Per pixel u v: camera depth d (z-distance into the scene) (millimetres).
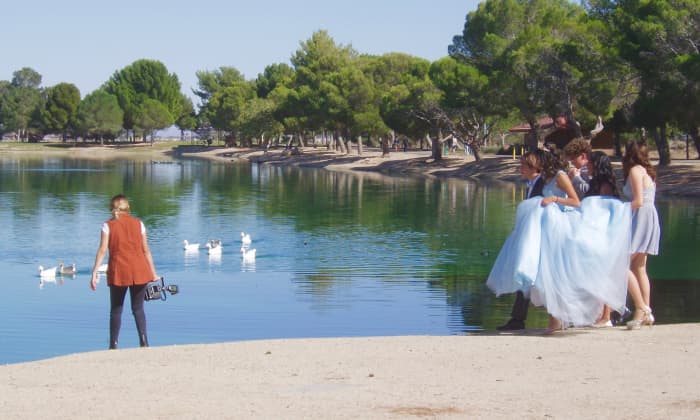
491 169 75812
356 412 7141
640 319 11547
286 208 45250
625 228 11055
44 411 7395
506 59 64812
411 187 61625
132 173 83562
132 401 7719
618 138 74875
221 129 161000
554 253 11023
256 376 8805
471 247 29484
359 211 43188
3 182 67375
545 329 11883
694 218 37531
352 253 28078
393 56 103125
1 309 19125
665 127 60469
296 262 26172
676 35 50688
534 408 7176
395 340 10938
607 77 56594
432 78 82812
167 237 32844
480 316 17922
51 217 40344
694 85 48719
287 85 135625
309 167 98688
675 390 7801
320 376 8742
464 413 7055
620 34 56969
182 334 16531
